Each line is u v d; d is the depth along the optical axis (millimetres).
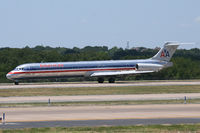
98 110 94250
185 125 71812
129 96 133875
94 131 66562
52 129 68562
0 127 70938
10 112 91188
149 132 65438
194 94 141125
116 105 105375
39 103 112500
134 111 92000
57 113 89062
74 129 68438
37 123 75188
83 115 85625
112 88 169500
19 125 73000
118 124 73750
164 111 91688
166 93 145375
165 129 68062
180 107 99438
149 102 112750
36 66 197750
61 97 132125
